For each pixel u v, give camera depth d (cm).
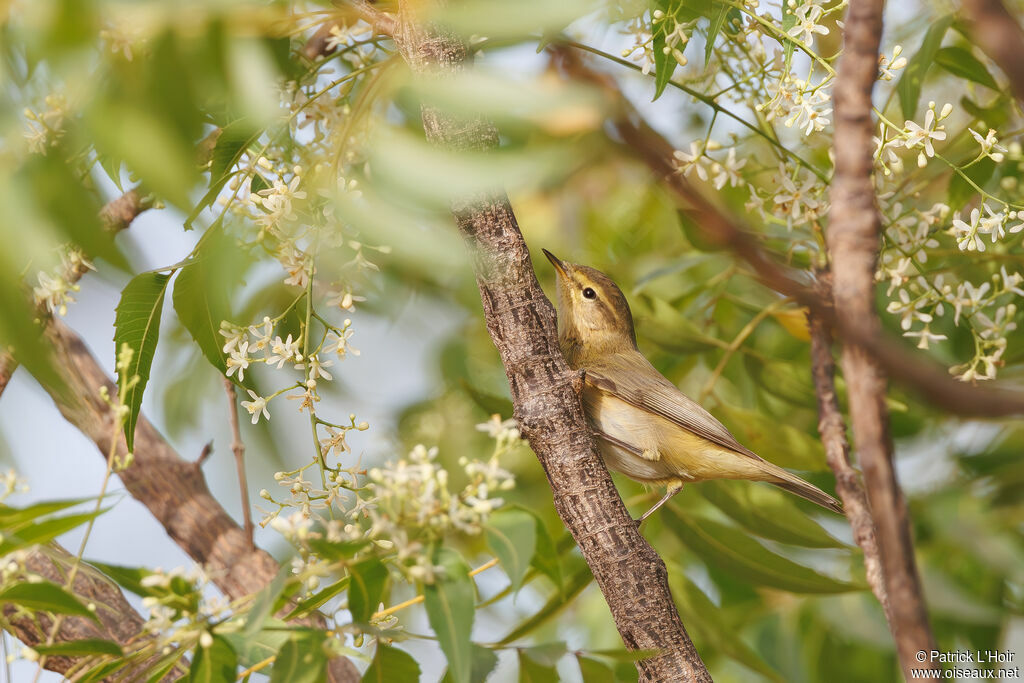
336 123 677
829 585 832
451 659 428
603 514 595
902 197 808
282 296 920
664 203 1078
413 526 455
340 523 477
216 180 580
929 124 668
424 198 323
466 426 1078
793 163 806
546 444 606
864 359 312
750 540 856
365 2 545
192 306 581
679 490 929
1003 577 941
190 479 868
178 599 457
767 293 1077
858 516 740
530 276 607
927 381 278
